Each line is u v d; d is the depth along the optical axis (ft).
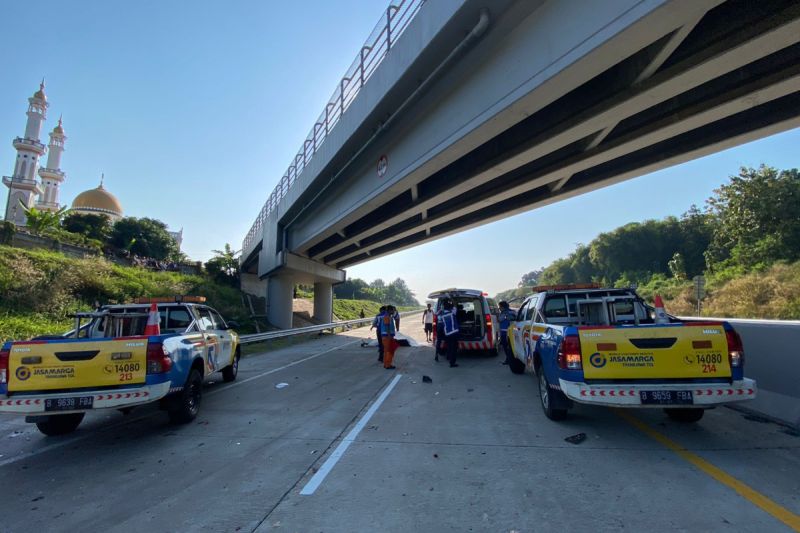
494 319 56.34
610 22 23.68
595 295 26.68
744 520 11.58
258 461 16.94
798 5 21.01
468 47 31.91
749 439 18.20
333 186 64.28
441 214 61.57
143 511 13.00
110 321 27.20
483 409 24.29
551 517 11.93
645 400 16.85
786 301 90.79
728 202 131.64
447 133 38.14
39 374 19.16
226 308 100.37
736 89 27.61
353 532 11.45
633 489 13.53
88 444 19.94
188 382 23.04
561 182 48.93
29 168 213.87
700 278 87.25
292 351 61.16
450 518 12.03
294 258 96.17
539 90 28.91
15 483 15.40
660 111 32.04
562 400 20.59
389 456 17.06
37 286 64.28
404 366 42.80
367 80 46.26
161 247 136.05
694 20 22.20
